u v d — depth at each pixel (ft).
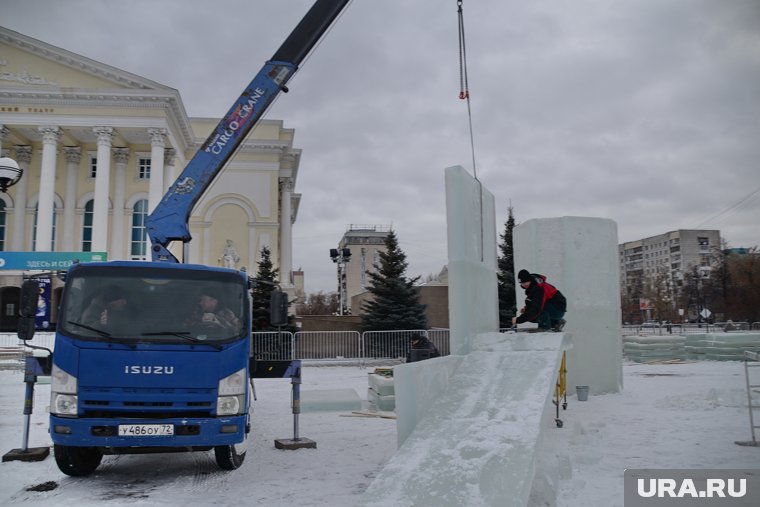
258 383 64.44
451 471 17.19
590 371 45.29
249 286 25.76
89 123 123.95
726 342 78.33
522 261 47.62
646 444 26.89
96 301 22.98
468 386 23.24
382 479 17.20
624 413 36.19
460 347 26.96
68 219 133.80
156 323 22.76
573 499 18.81
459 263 27.43
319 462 26.23
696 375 60.34
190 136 146.30
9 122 122.83
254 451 28.68
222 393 22.50
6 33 122.31
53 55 124.26
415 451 18.70
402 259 114.11
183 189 34.86
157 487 22.27
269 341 87.61
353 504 19.79
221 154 35.53
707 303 260.83
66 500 20.45
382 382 41.32
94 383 21.86
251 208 147.33
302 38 36.96
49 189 122.31
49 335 93.15
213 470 24.95
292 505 19.79
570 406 39.68
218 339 22.94
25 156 134.21
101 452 23.12
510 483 16.38
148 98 124.26
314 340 88.17
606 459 24.09
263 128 152.76
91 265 23.77
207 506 19.72
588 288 46.03
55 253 110.73
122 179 136.46
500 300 109.70
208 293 23.75
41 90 121.39
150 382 21.99
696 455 24.56
